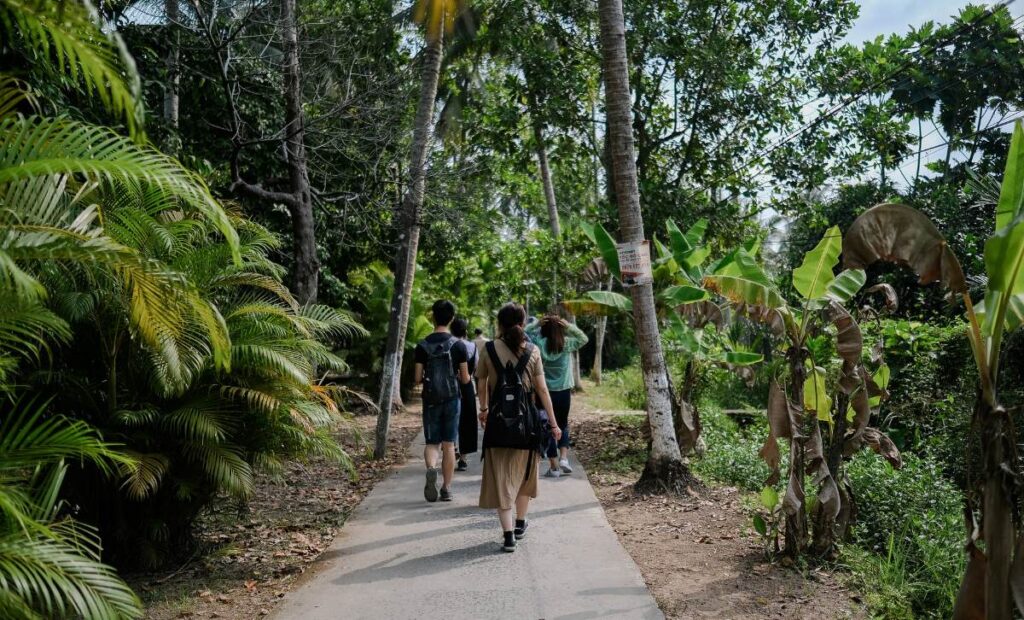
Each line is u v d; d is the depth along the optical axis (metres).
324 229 13.30
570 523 6.21
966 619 3.73
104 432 4.59
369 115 10.20
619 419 13.01
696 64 12.62
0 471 3.16
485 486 5.50
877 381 5.55
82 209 4.20
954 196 15.57
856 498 6.19
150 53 9.10
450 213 12.33
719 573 5.00
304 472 8.73
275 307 5.31
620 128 7.57
